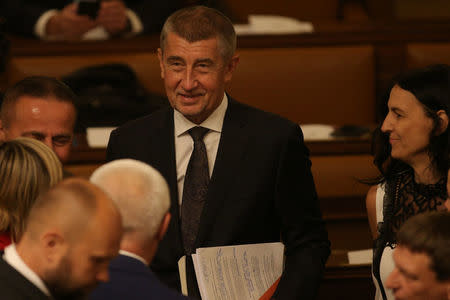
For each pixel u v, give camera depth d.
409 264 7.65
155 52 20.66
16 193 8.13
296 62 20.48
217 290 9.84
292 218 10.62
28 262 6.37
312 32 20.75
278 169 10.50
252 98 20.42
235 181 10.47
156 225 7.89
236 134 10.64
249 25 21.62
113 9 21.41
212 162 10.68
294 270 10.35
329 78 20.48
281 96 20.44
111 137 11.16
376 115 20.70
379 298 10.77
